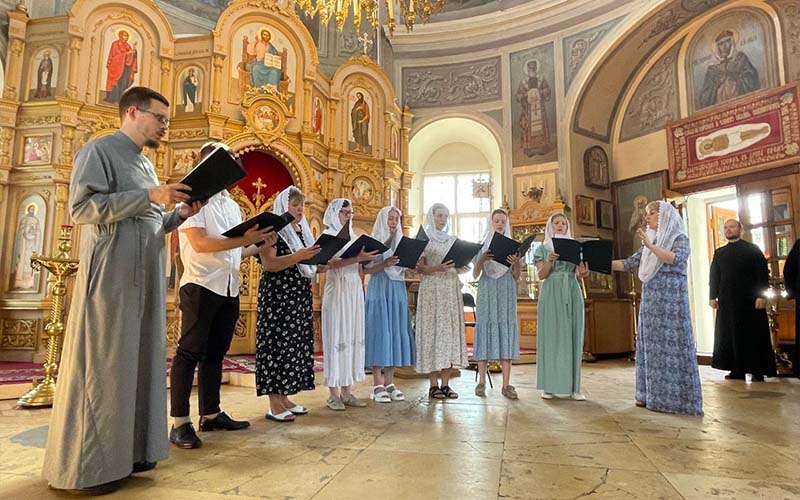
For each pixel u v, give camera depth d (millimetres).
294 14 9219
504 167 10203
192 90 8508
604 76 9484
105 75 7996
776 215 7609
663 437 3012
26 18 7855
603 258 4348
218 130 8281
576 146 9594
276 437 2947
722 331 6141
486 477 2217
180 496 1982
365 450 2660
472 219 11539
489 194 11375
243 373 5406
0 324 7199
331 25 11164
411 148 11461
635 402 4277
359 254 3920
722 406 4164
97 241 2156
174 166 8281
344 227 3537
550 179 9625
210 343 3111
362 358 4020
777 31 7910
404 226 10688
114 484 2119
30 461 2496
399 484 2119
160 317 2342
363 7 6602
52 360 4254
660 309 3975
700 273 9234
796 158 7332
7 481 2172
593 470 2338
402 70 11141
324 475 2240
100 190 2133
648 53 9531
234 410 3883
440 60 10969
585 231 9414
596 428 3238
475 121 10586
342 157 9867
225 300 3029
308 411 3789
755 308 5906
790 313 7219
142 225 2264
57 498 1971
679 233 4035
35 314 7191
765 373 5805
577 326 4410
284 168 9117
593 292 9211
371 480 2170
